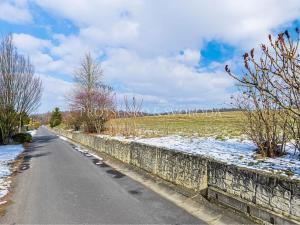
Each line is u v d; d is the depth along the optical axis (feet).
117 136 78.18
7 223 19.44
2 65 87.10
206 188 23.67
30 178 34.96
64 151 69.36
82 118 118.42
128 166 42.09
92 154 61.98
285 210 16.26
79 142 99.25
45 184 31.40
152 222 19.29
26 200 24.95
